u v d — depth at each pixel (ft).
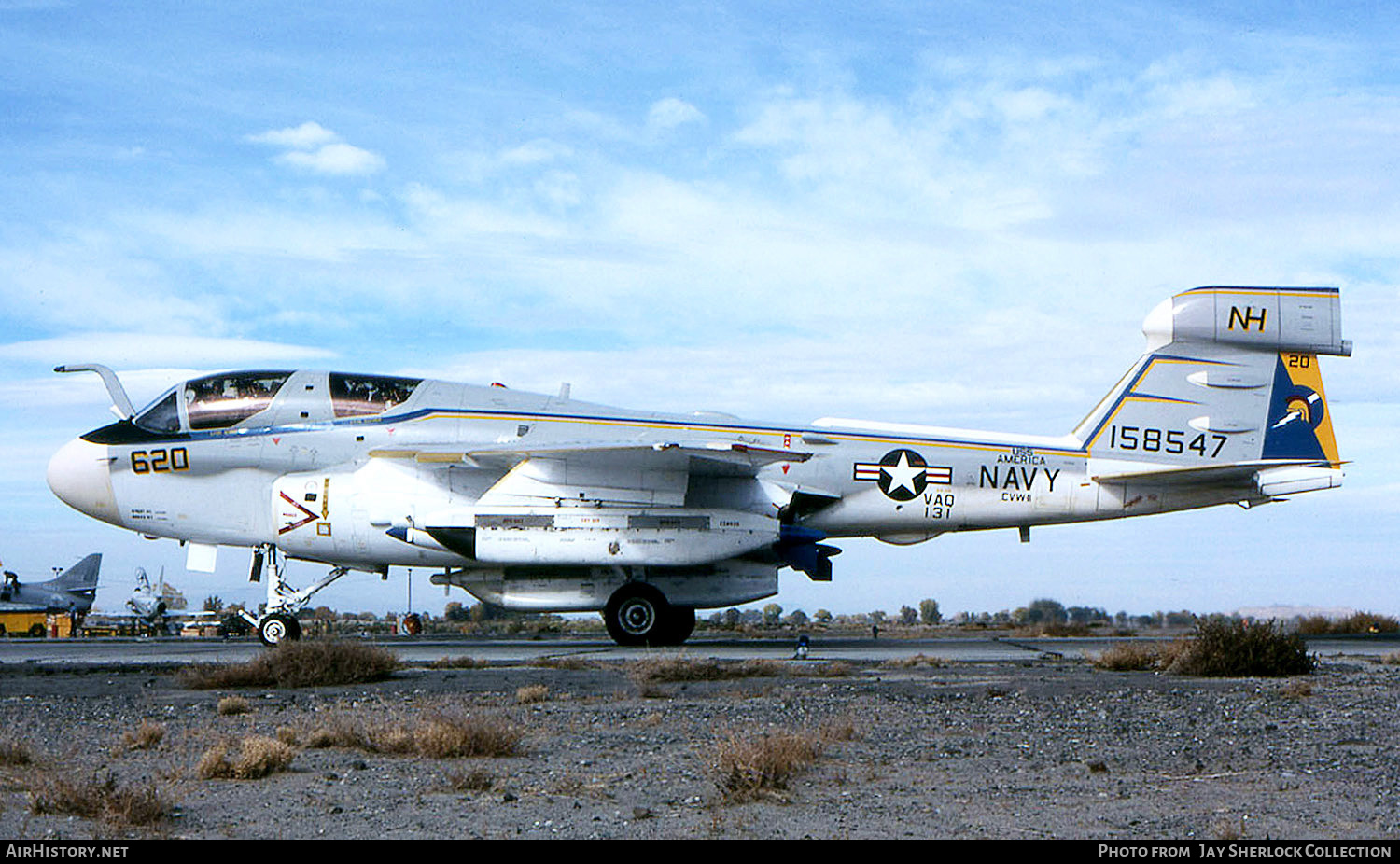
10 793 24.68
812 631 141.38
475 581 75.00
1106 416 79.97
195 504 75.66
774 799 23.85
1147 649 57.98
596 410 78.79
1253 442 78.84
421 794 24.63
